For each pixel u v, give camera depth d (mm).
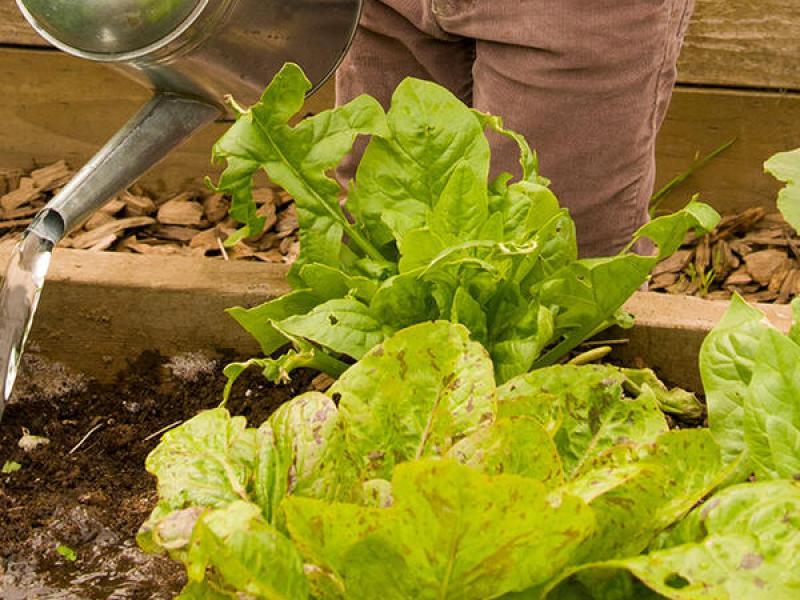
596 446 1435
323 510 1287
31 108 2271
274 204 2260
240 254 2188
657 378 1757
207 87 1639
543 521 1269
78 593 1612
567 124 1744
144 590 1614
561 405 1444
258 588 1281
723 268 2172
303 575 1299
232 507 1301
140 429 1790
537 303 1575
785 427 1354
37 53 2236
